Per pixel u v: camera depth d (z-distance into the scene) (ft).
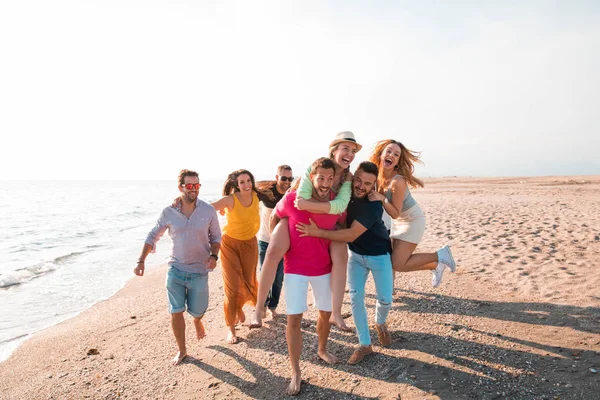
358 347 11.29
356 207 10.65
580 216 37.14
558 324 12.85
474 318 13.80
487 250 24.56
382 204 10.90
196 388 10.50
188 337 13.98
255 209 13.92
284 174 15.25
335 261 10.48
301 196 10.12
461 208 50.57
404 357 11.30
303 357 11.82
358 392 9.77
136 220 62.03
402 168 12.78
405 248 12.81
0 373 12.06
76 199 132.16
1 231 48.44
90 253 33.88
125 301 19.48
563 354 10.88
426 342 12.14
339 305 10.55
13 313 18.39
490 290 16.87
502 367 10.43
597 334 11.93
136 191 220.02
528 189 87.10
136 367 11.88
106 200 126.00
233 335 13.28
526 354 11.03
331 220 10.37
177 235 11.97
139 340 13.99
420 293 16.79
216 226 12.58
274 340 13.16
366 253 11.34
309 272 10.30
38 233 46.34
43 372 11.89
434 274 13.17
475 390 9.45
